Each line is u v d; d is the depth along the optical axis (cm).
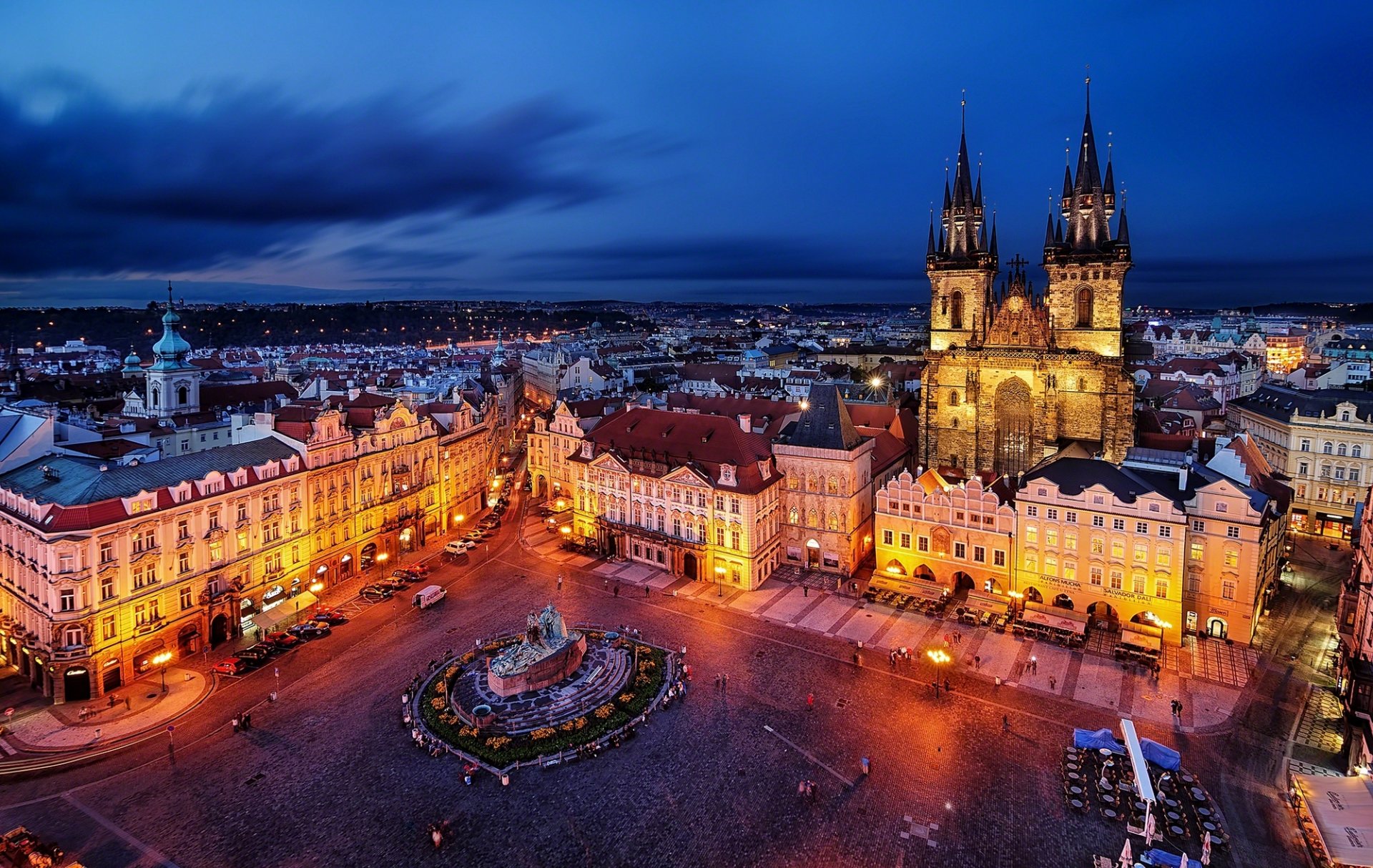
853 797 6519
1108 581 9588
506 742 7238
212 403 18138
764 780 6750
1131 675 8525
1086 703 7969
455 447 14350
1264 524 9038
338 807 6431
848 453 11269
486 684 8244
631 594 10969
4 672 8769
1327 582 11044
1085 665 8762
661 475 11862
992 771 6850
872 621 10006
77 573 7950
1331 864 5612
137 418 16162
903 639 9456
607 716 7662
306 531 10831
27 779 6819
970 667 8738
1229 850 5872
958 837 6034
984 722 7631
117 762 7056
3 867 5653
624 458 12506
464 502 14688
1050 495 9850
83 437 11519
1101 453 12862
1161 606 9294
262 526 10112
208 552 9400
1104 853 5856
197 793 6606
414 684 8319
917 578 10875
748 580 11081
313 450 10900
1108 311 13312
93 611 8100
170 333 17362
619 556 12594
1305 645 9162
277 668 8831
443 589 10944
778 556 11925
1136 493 9344
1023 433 13800
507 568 12119
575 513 13388
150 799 6538
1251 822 6197
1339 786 6056
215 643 9519
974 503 10431
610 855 5872
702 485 11350
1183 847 5903
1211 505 9131
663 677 8469
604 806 6431
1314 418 13112
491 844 5988
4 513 8481
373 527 12144
